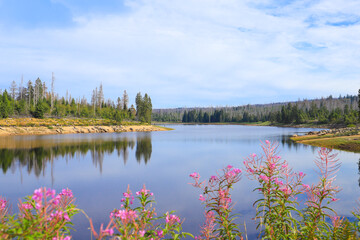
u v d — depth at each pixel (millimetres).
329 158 3553
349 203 10180
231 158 27297
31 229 2074
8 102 80625
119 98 132750
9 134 58719
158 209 10922
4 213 2881
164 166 22828
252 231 7680
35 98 105375
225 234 3754
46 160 25547
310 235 3348
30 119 78188
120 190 14703
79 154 30000
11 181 16844
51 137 54438
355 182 14148
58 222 2361
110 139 52312
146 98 119500
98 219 9805
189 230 8367
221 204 3758
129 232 2609
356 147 31062
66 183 16516
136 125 103000
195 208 11078
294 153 28516
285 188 3695
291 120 139875
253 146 39500
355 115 97062
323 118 116875
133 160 26203
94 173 19703
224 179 3711
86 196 13445
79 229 8656
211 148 37188
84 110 110562
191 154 30797
